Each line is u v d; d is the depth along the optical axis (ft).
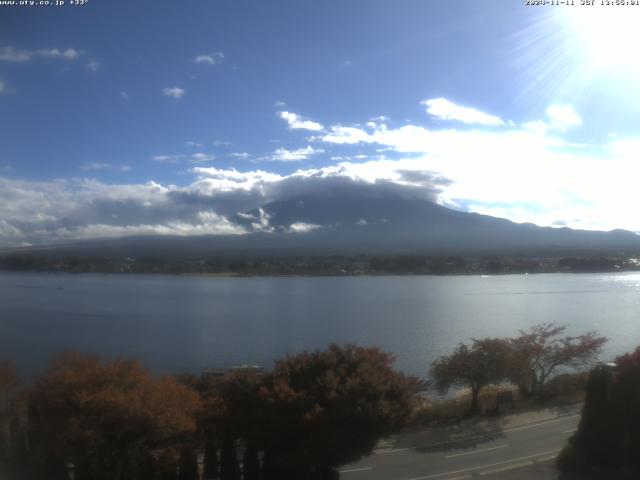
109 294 456.45
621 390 68.28
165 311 338.75
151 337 236.02
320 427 61.11
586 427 70.08
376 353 73.00
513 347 116.37
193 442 63.67
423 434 87.04
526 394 112.78
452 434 86.99
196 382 80.53
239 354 191.52
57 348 202.18
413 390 72.43
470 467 71.97
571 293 443.73
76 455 58.49
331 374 65.57
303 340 225.15
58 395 60.80
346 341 215.72
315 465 64.08
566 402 106.63
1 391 68.59
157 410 60.54
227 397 65.31
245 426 62.95
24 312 331.16
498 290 477.36
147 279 648.79
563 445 79.82
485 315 302.86
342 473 70.28
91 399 59.21
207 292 475.72
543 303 369.71
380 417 62.90
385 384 66.33
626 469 66.95
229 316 310.65
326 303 382.83
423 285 547.90
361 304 374.02
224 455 63.57
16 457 59.62
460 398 110.22
